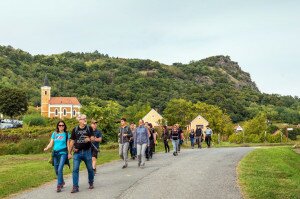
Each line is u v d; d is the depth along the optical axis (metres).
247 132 94.50
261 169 17.11
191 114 98.94
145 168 17.72
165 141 29.55
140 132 18.39
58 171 12.38
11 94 109.69
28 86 191.50
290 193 11.47
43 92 146.12
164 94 188.00
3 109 109.12
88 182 13.27
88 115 41.00
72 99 148.00
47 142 35.72
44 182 14.43
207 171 16.19
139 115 110.88
